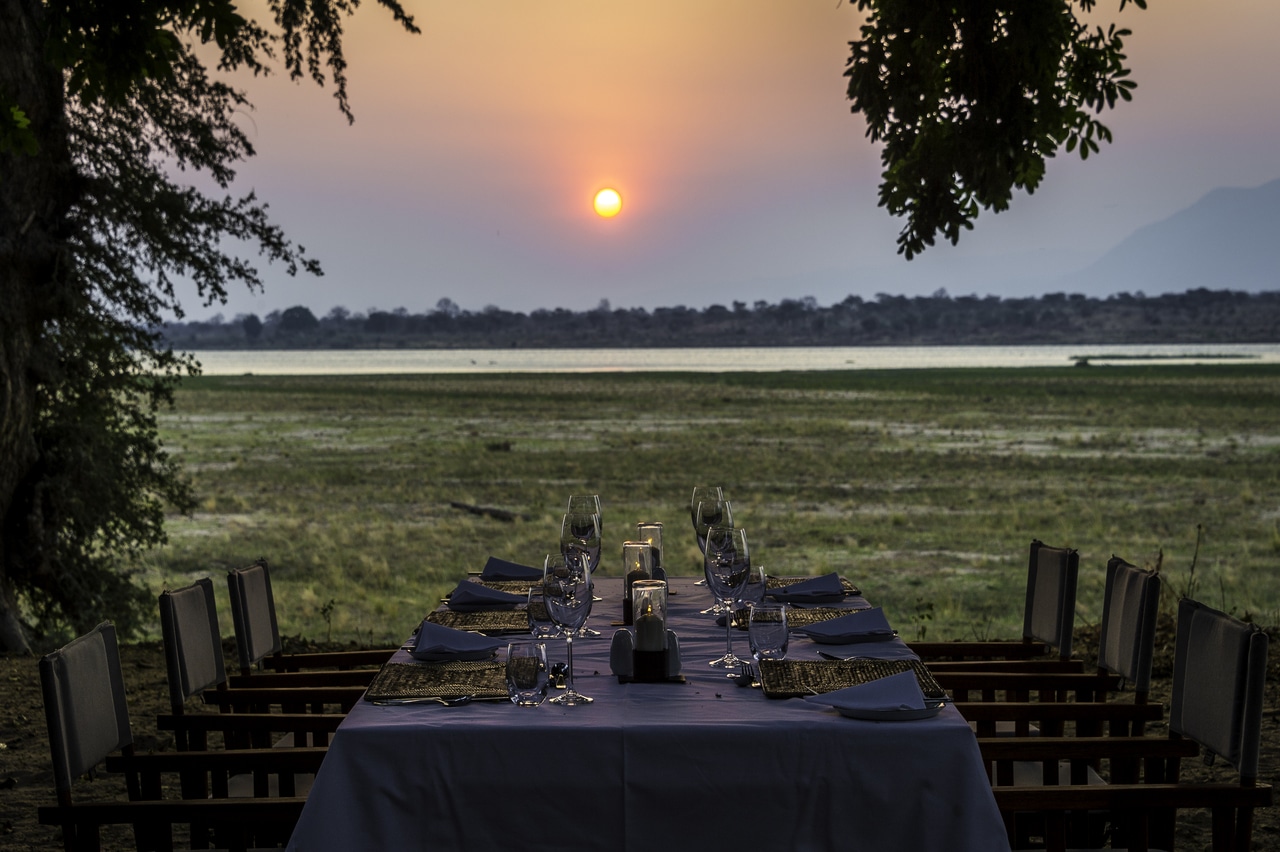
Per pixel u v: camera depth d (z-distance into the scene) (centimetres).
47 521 988
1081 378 8656
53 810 319
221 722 377
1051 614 471
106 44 548
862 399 6378
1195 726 341
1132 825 325
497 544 1791
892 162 556
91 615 1004
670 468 3002
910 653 367
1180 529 1891
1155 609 399
